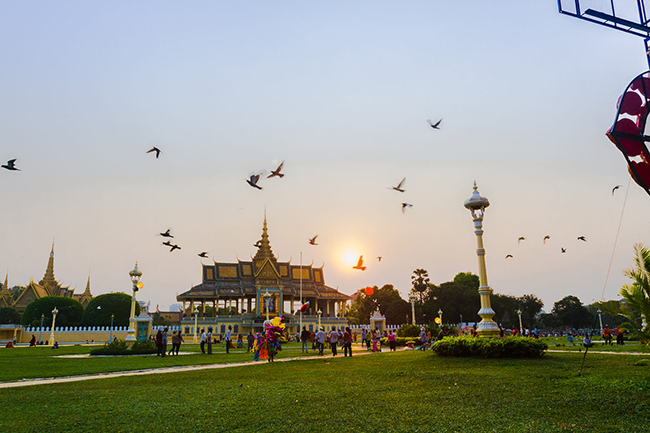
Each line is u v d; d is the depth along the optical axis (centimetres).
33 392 1483
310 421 986
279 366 2358
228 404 1196
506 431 874
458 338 2412
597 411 1019
